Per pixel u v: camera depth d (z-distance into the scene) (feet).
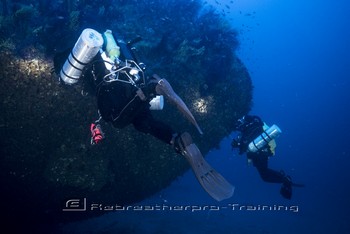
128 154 20.40
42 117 17.12
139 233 31.53
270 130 23.07
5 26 16.98
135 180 21.30
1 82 16.12
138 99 8.03
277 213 54.29
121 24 25.29
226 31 30.12
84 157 18.21
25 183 17.98
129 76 8.59
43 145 17.49
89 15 22.61
